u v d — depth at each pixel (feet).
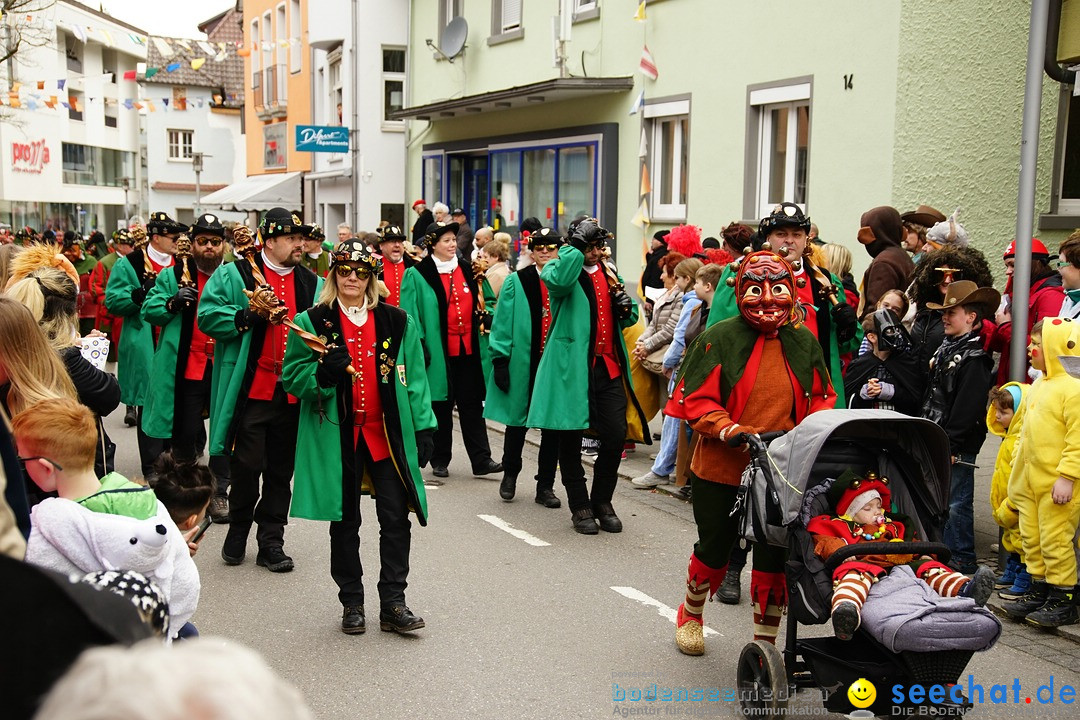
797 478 14.19
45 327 17.39
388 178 85.46
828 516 14.62
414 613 19.45
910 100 35.94
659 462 29.45
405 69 83.10
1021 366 22.43
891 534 14.44
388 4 83.46
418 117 71.56
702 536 16.97
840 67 38.32
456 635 18.35
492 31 65.21
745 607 20.04
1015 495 18.97
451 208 73.10
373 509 27.63
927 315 21.91
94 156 151.64
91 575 8.83
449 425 31.37
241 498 22.34
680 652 17.61
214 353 23.25
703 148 46.19
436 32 73.31
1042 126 36.96
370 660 17.24
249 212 101.40
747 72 43.27
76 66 141.79
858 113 37.68
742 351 16.44
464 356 30.86
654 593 20.70
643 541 24.39
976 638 12.80
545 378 24.91
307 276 23.40
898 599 13.15
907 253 29.07
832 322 21.06
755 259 16.44
